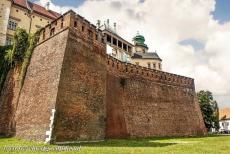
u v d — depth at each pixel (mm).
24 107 29234
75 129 26047
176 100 48875
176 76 51156
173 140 33969
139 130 38531
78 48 29484
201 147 21516
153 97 44125
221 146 22688
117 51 63438
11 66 35188
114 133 33156
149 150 18359
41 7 56031
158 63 72750
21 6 48719
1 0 44844
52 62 28234
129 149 18922
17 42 34969
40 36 33031
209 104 69875
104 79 33344
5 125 31141
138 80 42781
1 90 35125
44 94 26859
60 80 25750
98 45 33625
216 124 70188
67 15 29656
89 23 32406
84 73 29516
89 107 28969
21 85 31891
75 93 27328
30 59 32656
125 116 37375
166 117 44875
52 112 24188
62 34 29141
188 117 49844
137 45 81062
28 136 26047
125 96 39094
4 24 44312
